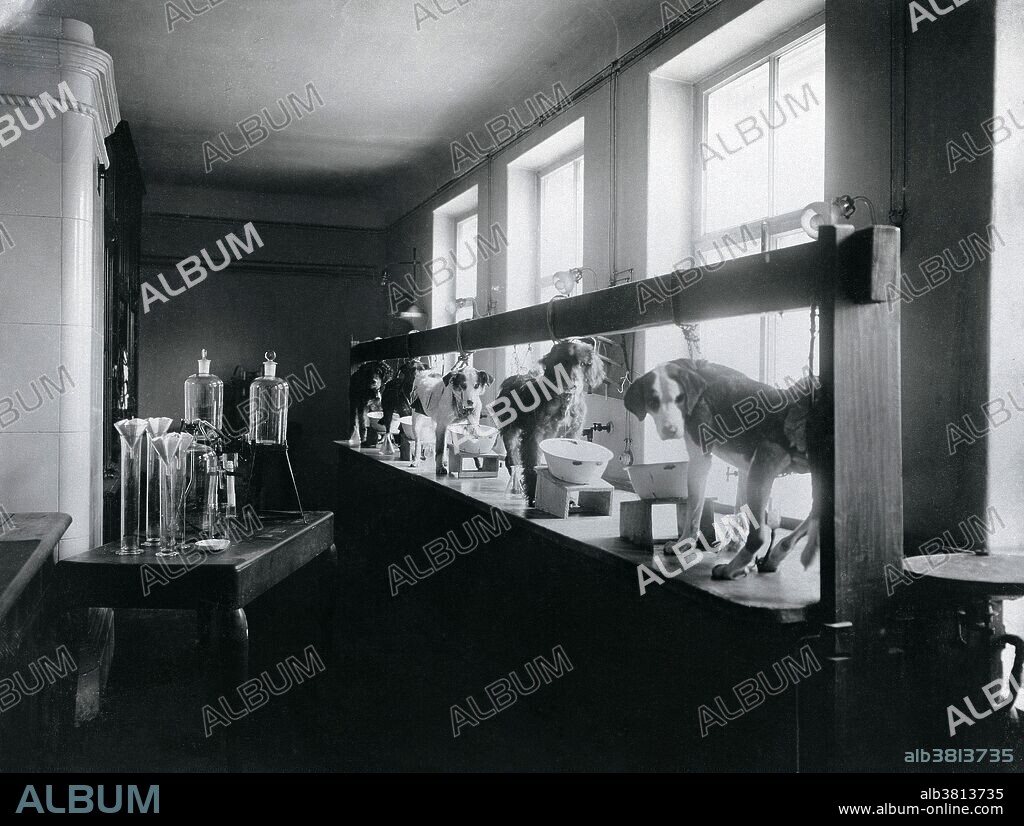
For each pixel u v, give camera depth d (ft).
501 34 14.82
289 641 13.92
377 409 20.17
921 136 8.27
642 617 8.13
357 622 15.08
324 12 13.99
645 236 13.50
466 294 24.07
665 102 13.50
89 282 10.86
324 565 12.69
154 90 17.71
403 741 9.94
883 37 8.73
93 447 11.73
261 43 15.23
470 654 13.01
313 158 23.27
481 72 16.65
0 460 10.41
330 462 28.66
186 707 10.89
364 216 28.96
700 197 13.57
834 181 9.42
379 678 12.18
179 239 27.04
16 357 10.46
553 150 17.87
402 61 16.10
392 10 13.84
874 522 5.88
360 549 19.42
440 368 20.08
